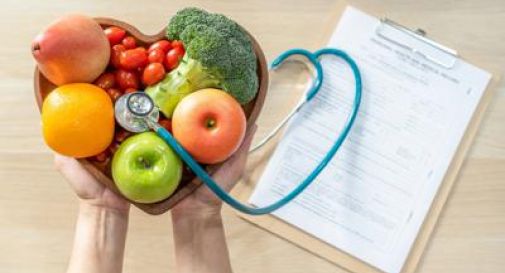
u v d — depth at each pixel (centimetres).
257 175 77
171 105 58
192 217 68
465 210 77
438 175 77
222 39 57
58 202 75
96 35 55
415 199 77
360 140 78
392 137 78
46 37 53
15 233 75
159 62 58
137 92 57
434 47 78
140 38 60
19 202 75
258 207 76
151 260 75
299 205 77
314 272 76
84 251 65
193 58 57
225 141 55
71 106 53
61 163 65
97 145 55
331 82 78
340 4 78
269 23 78
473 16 78
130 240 75
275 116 78
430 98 78
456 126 78
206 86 59
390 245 76
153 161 55
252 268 76
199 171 56
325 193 77
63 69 54
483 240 77
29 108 75
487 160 78
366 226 77
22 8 76
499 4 78
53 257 75
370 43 78
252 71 59
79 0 77
